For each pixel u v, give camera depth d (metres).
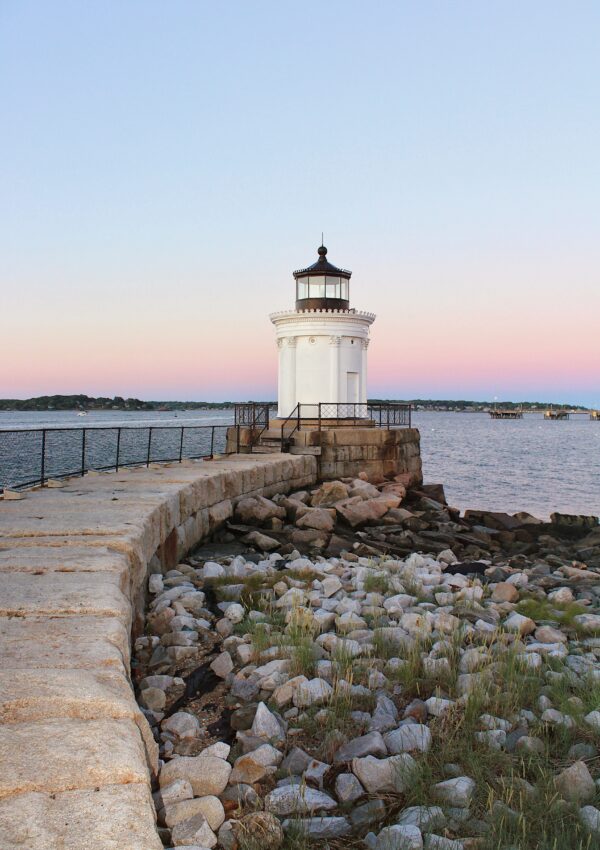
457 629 7.61
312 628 7.56
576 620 8.52
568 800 4.46
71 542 7.81
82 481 13.74
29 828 2.85
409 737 5.17
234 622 8.20
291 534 14.81
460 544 15.93
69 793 3.12
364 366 26.64
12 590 6.05
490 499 33.09
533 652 7.13
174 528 11.69
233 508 16.12
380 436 23.16
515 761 4.95
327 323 25.66
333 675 6.45
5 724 3.69
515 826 4.15
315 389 25.91
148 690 6.04
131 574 7.55
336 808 4.46
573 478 43.56
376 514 17.81
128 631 5.61
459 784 4.53
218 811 4.21
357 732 5.44
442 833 4.14
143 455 44.19
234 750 5.19
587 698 5.95
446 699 5.92
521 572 12.05
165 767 4.63
